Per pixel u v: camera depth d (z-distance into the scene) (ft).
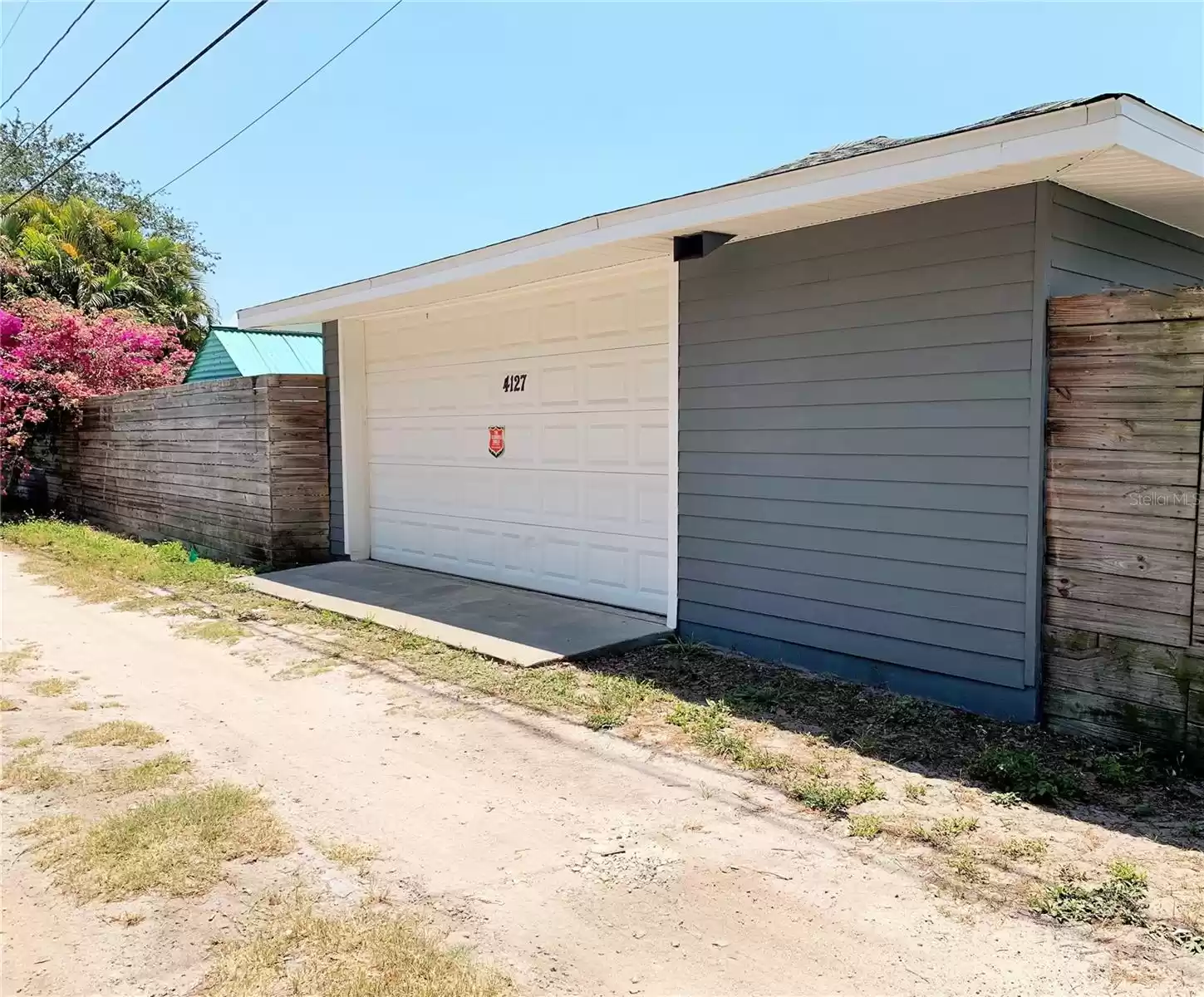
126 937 9.16
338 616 23.80
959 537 15.30
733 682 17.22
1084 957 8.56
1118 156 12.35
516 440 26.40
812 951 8.79
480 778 13.21
